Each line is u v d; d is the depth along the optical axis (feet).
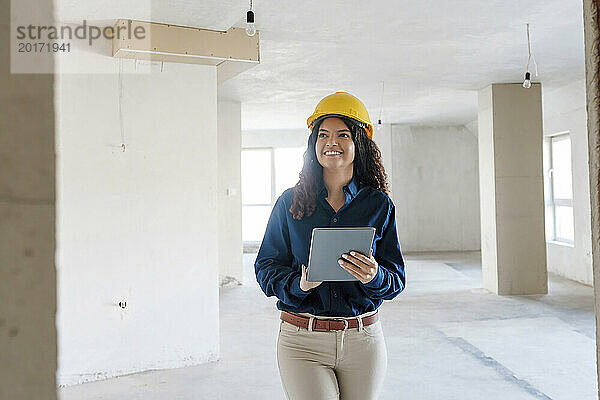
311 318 6.56
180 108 14.67
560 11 14.99
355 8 14.43
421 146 42.27
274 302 23.58
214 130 15.08
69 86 13.44
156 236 14.35
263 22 15.42
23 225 1.71
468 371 13.96
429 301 23.02
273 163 43.83
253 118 37.19
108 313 13.82
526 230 24.23
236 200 28.96
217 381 13.46
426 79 23.99
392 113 35.78
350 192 6.79
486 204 25.12
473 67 21.65
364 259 6.03
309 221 6.75
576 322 18.97
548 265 30.94
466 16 15.30
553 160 31.01
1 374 1.68
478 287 26.12
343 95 6.89
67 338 13.37
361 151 6.91
